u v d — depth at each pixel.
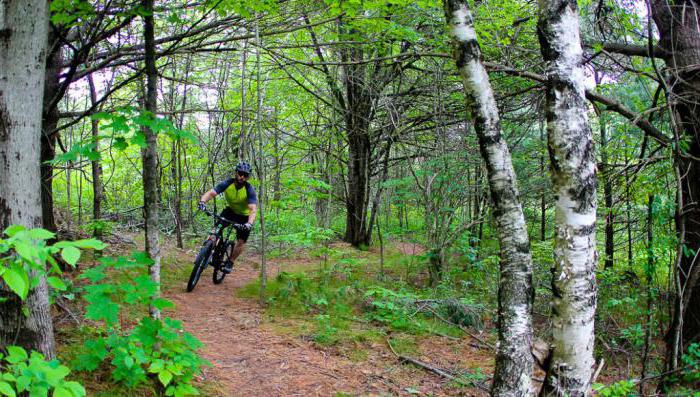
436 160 8.27
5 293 2.82
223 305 6.47
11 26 2.81
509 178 3.19
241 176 6.90
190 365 3.50
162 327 3.38
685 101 5.07
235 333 5.40
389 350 5.32
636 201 5.57
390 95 9.72
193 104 11.30
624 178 5.67
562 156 3.05
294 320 6.02
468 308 6.73
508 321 3.14
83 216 11.26
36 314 2.94
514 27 7.57
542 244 8.07
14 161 2.83
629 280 7.05
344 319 6.22
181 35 5.02
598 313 6.35
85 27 5.54
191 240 11.43
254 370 4.45
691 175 5.40
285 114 11.75
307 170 12.94
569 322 3.04
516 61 7.77
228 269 7.58
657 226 5.37
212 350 4.80
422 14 7.00
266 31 6.30
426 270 9.55
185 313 5.96
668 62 5.88
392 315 6.31
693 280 4.57
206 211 6.94
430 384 4.55
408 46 8.23
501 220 3.21
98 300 3.02
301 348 5.10
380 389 4.31
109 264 3.21
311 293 6.90
